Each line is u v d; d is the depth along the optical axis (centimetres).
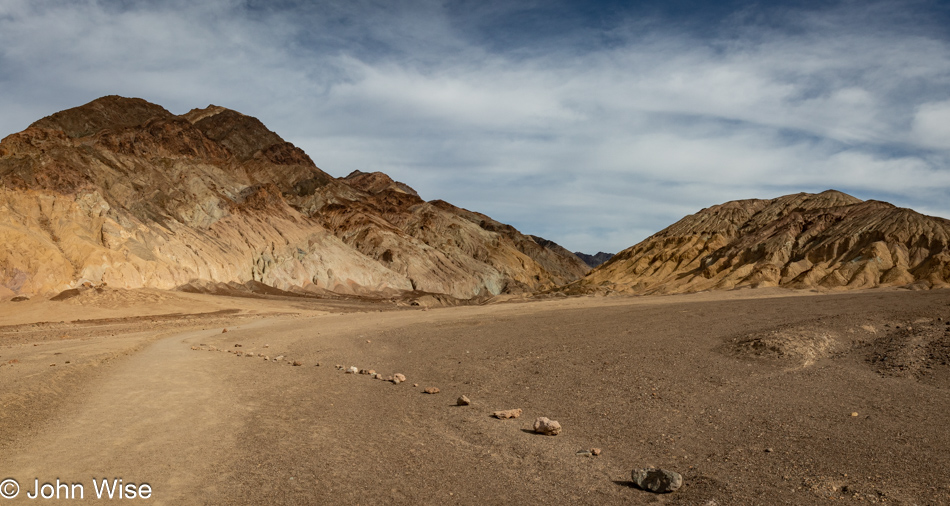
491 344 2372
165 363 2109
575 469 813
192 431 1062
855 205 10281
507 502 693
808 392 1234
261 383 1614
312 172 18475
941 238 8056
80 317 5538
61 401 1355
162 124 14100
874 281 7569
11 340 3503
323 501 704
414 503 694
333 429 1069
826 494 682
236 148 18075
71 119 13575
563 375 1562
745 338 1911
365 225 15862
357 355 2300
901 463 782
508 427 1055
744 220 11788
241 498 719
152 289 7181
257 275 10925
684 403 1178
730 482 735
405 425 1091
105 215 8831
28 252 6981
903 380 1323
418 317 4681
